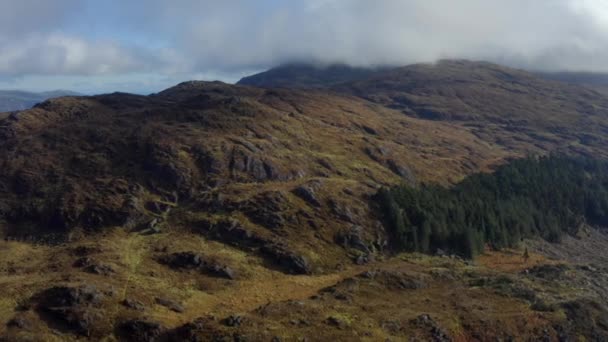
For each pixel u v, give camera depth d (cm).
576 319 9875
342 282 10838
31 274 10281
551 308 10075
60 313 8356
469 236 14312
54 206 14088
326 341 8006
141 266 10825
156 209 14212
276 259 11994
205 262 11256
